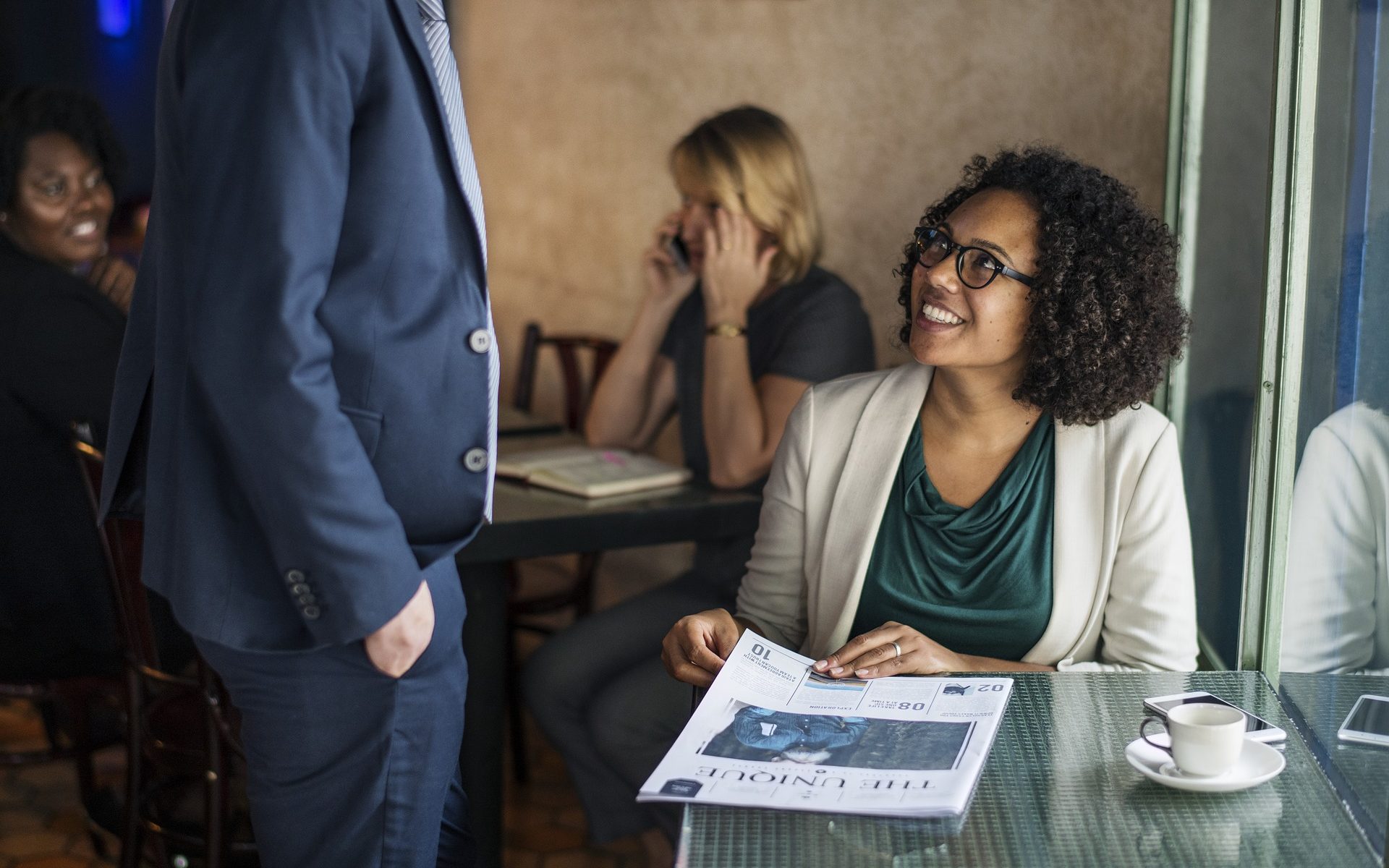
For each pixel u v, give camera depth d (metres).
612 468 2.49
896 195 2.70
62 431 2.24
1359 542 1.23
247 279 1.12
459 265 1.27
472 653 2.15
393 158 1.20
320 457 1.13
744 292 2.65
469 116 4.02
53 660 2.24
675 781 1.08
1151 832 1.02
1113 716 1.25
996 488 1.59
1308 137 1.47
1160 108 2.22
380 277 1.21
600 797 2.29
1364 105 1.29
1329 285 1.39
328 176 1.15
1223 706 1.13
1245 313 1.72
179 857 2.07
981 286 1.51
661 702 2.17
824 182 2.83
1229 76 1.86
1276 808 1.06
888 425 1.64
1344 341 1.33
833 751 1.13
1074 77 2.37
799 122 2.89
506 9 3.78
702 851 0.98
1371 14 1.27
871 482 1.62
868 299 2.77
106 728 2.43
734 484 2.57
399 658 1.23
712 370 2.63
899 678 1.30
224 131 1.14
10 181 2.62
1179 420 2.16
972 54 2.54
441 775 1.39
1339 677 1.27
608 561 3.53
